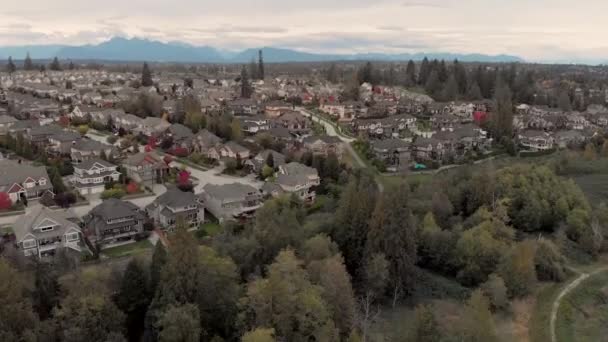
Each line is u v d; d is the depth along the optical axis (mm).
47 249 59656
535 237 71688
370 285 52781
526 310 53438
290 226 58625
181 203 71812
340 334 44562
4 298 38875
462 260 58750
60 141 103312
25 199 76000
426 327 41469
